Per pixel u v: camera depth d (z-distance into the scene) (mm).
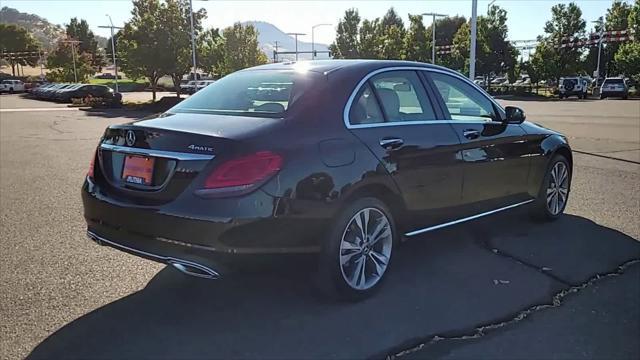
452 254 4805
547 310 3693
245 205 3186
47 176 8812
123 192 3596
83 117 25156
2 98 49031
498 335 3354
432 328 3441
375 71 4129
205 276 3287
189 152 3326
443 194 4340
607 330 3414
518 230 5516
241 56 40094
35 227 5656
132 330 3416
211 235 3172
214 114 3838
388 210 3959
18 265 4508
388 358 3098
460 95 4777
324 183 3469
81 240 5203
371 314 3635
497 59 51938
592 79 61531
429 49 54312
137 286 4105
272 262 3355
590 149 11258
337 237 3582
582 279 4223
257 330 3418
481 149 4672
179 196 3283
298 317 3592
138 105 33969
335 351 3168
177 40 34062
